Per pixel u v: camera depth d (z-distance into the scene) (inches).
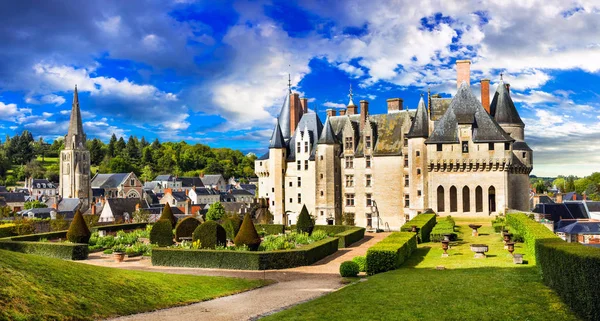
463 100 2878.9
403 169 3171.8
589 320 690.2
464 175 2802.7
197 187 7155.5
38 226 3115.2
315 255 1619.1
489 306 823.7
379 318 780.0
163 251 1556.3
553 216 3501.5
